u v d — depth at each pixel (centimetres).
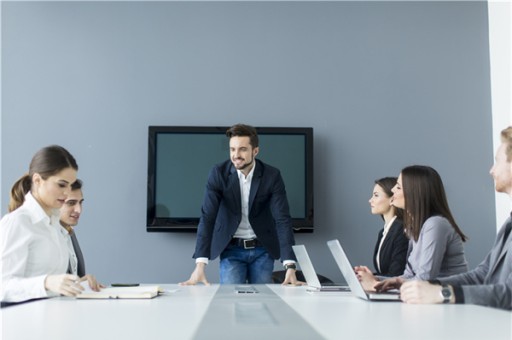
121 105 477
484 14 495
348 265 168
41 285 173
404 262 318
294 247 250
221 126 475
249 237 329
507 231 189
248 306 145
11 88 472
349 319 113
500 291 145
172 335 94
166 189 464
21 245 195
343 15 491
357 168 479
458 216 478
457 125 486
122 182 470
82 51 479
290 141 471
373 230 473
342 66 487
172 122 477
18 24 478
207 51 484
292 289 225
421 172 233
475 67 491
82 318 118
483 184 481
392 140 482
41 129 470
